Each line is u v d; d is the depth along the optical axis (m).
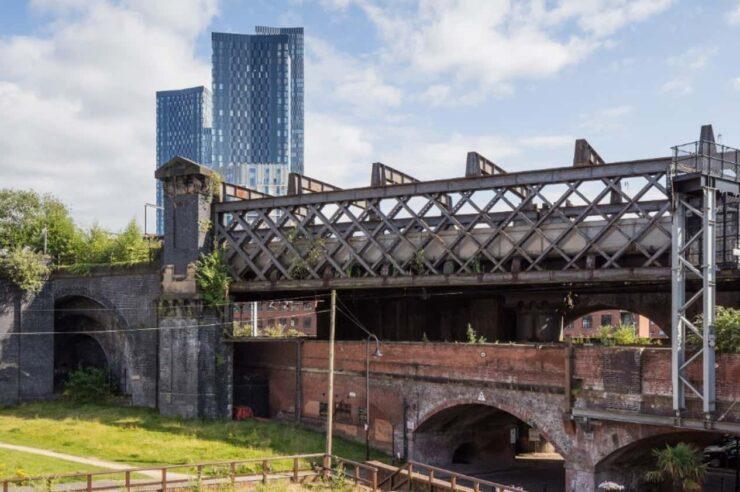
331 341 27.23
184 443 32.31
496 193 31.61
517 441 40.28
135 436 33.62
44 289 45.41
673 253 24.81
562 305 37.28
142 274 42.75
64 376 47.56
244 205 38.78
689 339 24.95
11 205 57.00
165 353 39.47
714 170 25.45
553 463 37.28
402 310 44.81
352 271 36.62
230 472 26.05
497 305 41.97
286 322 92.12
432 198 33.28
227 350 39.16
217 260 38.97
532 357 28.77
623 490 27.25
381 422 34.16
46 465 26.34
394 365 33.81
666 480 28.09
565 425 27.27
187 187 39.47
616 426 25.92
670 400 24.45
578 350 27.22
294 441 33.50
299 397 37.88
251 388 39.25
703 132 28.03
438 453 34.19
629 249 29.42
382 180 35.69
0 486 21.27
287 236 37.56
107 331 44.38
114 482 24.09
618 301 40.06
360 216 35.22
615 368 26.05
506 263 34.88
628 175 28.09
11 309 43.84
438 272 33.53
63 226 56.91
